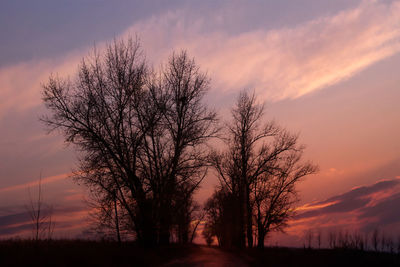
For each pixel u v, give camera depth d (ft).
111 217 83.92
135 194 83.56
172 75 95.96
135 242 85.81
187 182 91.04
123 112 87.04
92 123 82.53
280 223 129.90
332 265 79.15
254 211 132.36
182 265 64.49
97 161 81.35
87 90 84.33
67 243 73.46
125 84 86.79
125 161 83.92
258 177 131.54
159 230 87.61
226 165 133.08
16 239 72.02
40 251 54.49
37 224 66.85
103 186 81.15
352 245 104.27
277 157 132.46
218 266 63.57
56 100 81.82
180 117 93.71
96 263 53.57
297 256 91.50
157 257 71.61
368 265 81.92
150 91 90.74
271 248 128.06
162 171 88.63
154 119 88.74
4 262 47.16
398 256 92.38
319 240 113.29
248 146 133.39
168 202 88.12
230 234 141.28
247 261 77.00
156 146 89.71
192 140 92.07
